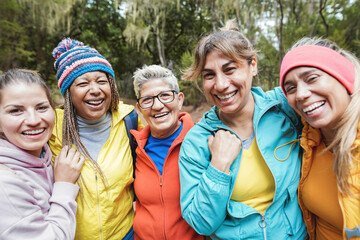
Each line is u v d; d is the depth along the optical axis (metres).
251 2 12.91
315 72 1.06
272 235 1.29
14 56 12.08
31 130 1.25
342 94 1.06
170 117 1.69
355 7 9.90
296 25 11.55
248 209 1.30
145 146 1.80
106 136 1.74
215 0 13.35
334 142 1.09
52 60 15.21
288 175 1.32
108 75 1.70
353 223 1.05
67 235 1.25
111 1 17.78
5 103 1.21
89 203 1.54
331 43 1.16
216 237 1.42
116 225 1.65
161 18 17.14
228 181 1.25
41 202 1.27
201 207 1.25
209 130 1.48
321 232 1.34
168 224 1.56
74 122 1.64
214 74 1.32
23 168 1.26
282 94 1.51
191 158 1.41
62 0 12.98
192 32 18.27
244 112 1.42
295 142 1.38
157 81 1.64
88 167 1.57
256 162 1.36
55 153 1.63
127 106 1.97
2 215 1.08
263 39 13.00
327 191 1.21
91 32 18.69
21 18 13.04
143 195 1.64
